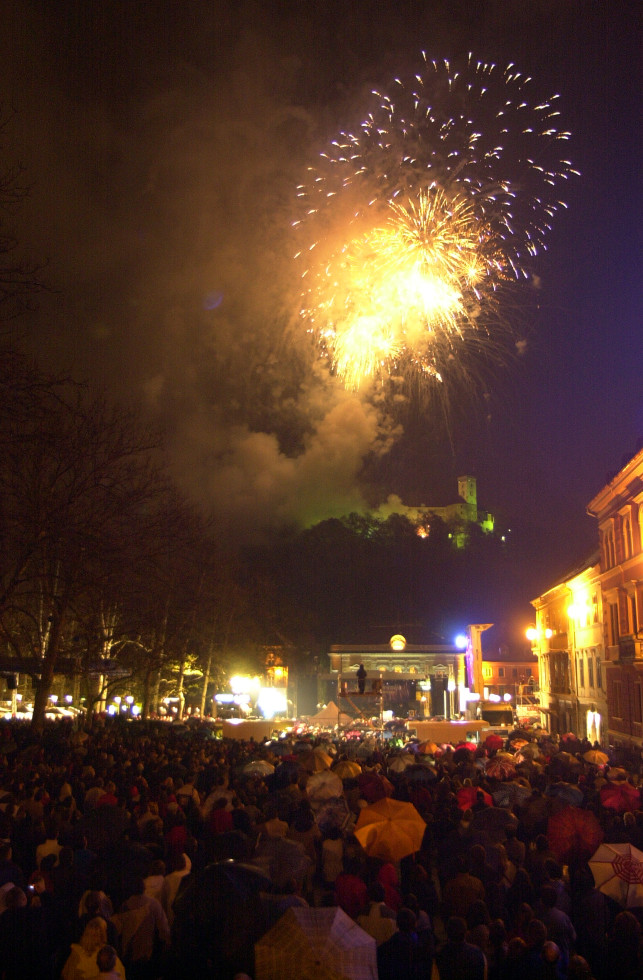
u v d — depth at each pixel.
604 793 14.71
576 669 52.66
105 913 7.70
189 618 45.91
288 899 7.77
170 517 29.80
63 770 16.92
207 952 7.47
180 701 49.09
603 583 44.69
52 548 25.33
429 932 8.23
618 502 40.22
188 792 15.25
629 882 9.21
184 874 9.26
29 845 10.81
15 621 32.16
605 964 7.55
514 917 9.10
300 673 94.50
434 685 90.38
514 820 12.24
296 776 17.67
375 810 11.22
